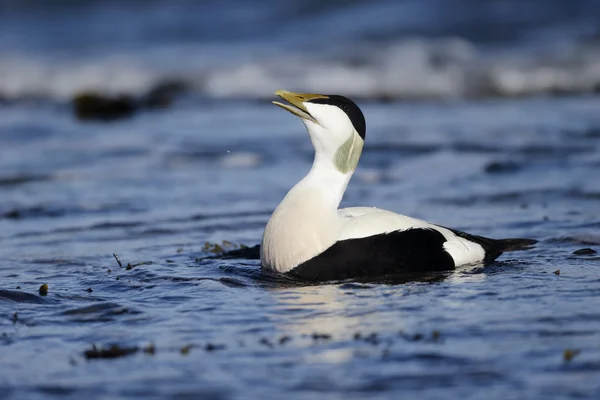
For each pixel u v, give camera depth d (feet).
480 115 80.18
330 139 32.24
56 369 22.72
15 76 104.73
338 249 31.24
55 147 67.56
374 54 109.60
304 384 21.34
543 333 24.63
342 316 26.76
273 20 129.59
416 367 22.27
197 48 119.03
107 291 30.76
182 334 25.40
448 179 53.83
